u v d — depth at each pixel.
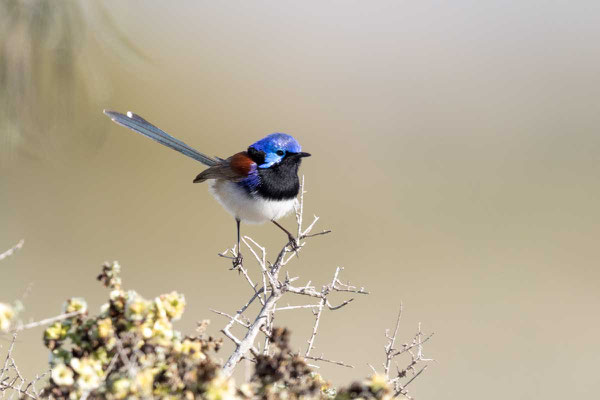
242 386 5.46
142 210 27.28
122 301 5.82
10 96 11.54
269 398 5.66
